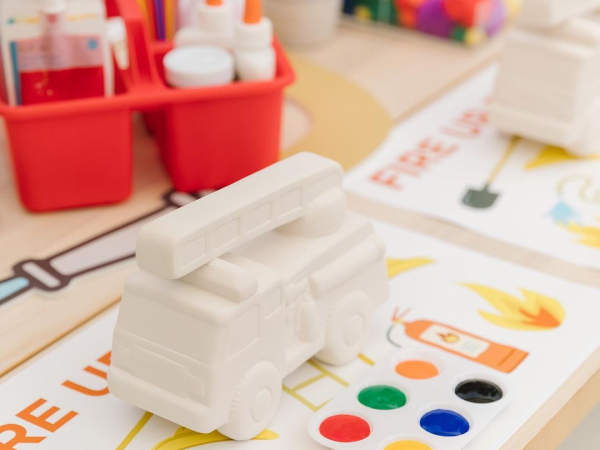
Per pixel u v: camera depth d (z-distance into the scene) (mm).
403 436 477
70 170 691
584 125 771
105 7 755
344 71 937
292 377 541
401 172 767
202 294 454
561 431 520
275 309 478
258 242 521
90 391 529
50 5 644
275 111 720
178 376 463
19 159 678
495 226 693
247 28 699
